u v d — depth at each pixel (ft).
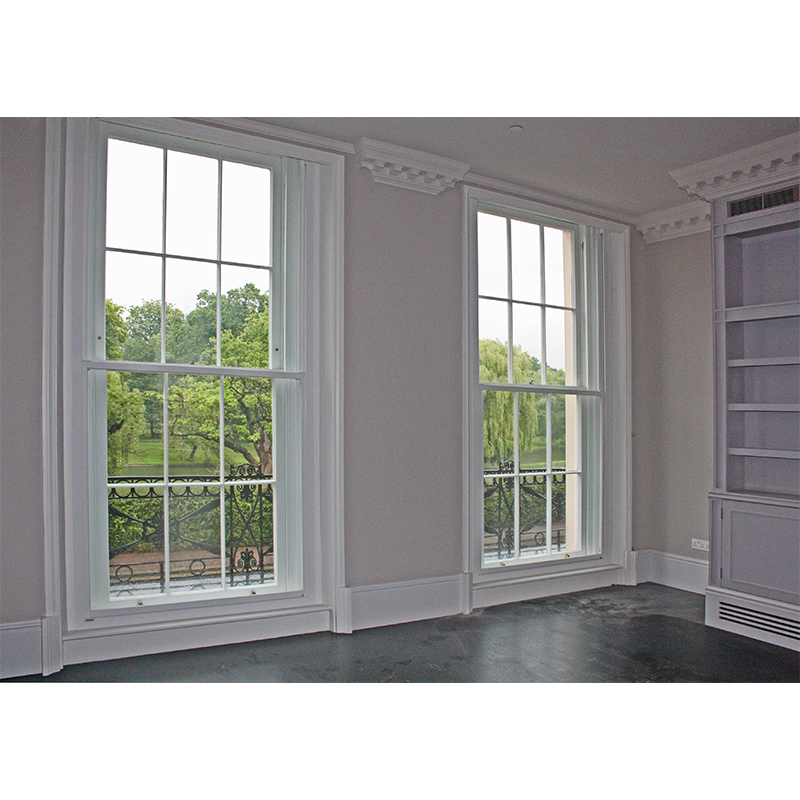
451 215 14.55
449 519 14.25
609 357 17.67
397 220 13.80
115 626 11.25
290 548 12.94
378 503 13.37
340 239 13.01
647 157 13.89
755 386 14.14
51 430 10.44
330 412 12.99
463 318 14.64
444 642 12.26
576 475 16.99
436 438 14.14
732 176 13.73
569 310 16.96
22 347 10.32
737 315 13.61
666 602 15.37
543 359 16.44
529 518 16.11
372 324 13.41
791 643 12.14
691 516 16.88
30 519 10.31
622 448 17.51
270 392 12.82
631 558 17.26
